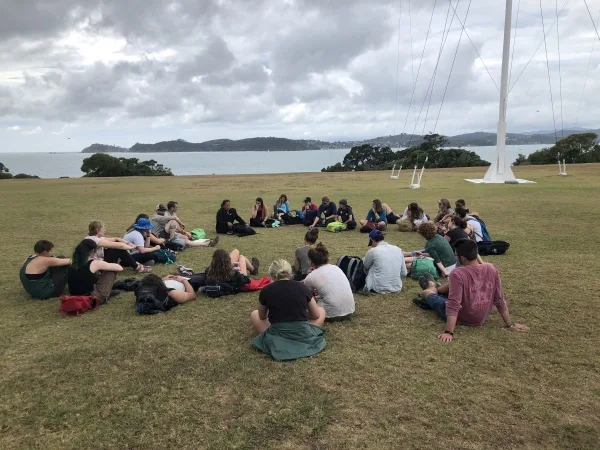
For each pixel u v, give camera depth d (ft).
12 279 26.96
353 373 14.24
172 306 20.92
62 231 45.21
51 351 16.35
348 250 33.88
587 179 102.06
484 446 10.64
